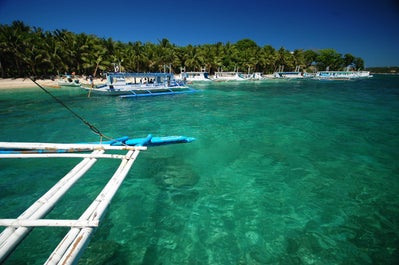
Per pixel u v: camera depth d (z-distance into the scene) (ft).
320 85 176.65
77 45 155.63
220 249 16.74
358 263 15.57
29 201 22.45
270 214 20.70
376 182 26.48
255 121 56.08
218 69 241.35
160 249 16.66
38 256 15.84
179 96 102.01
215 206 21.79
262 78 241.35
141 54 181.47
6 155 15.31
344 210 21.34
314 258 15.93
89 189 24.20
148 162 30.89
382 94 118.01
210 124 52.95
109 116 61.16
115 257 15.89
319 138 42.63
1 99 87.61
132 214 20.43
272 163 31.40
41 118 57.77
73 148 16.61
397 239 17.72
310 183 26.17
